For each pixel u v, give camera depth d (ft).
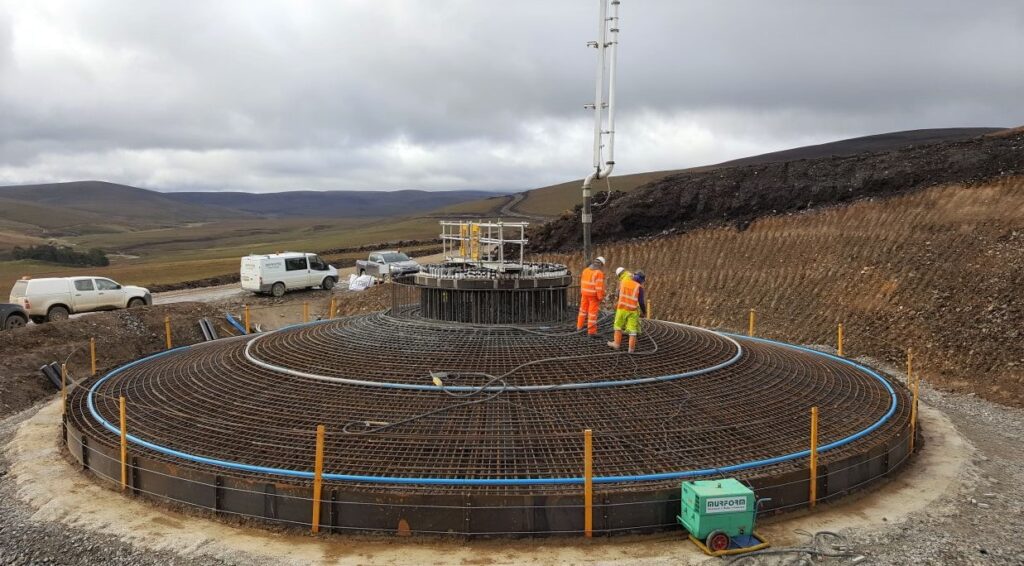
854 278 89.15
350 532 26.71
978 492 32.71
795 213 109.60
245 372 39.60
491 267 48.78
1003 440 44.09
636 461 29.25
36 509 29.76
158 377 42.11
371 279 119.03
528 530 26.35
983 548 26.73
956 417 50.96
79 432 34.53
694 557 25.40
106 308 90.33
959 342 70.23
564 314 47.01
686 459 29.66
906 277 84.33
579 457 29.30
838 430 34.40
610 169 45.65
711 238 113.19
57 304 85.71
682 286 104.37
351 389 35.40
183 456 30.07
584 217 46.98
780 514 28.94
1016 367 62.75
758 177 121.60
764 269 100.27
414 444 29.89
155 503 29.84
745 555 25.57
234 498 28.04
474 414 32.27
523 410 32.76
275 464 28.86
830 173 114.01
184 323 82.48
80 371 66.39
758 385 39.06
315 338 44.57
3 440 40.34
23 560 25.63
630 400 34.53
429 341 41.27
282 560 24.98
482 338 41.57
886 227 95.91
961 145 107.04
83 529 27.63
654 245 117.80
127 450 31.24
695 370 39.27
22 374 60.08
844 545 26.63
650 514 26.91
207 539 26.55
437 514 26.23
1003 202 89.71
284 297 112.57
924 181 102.12
